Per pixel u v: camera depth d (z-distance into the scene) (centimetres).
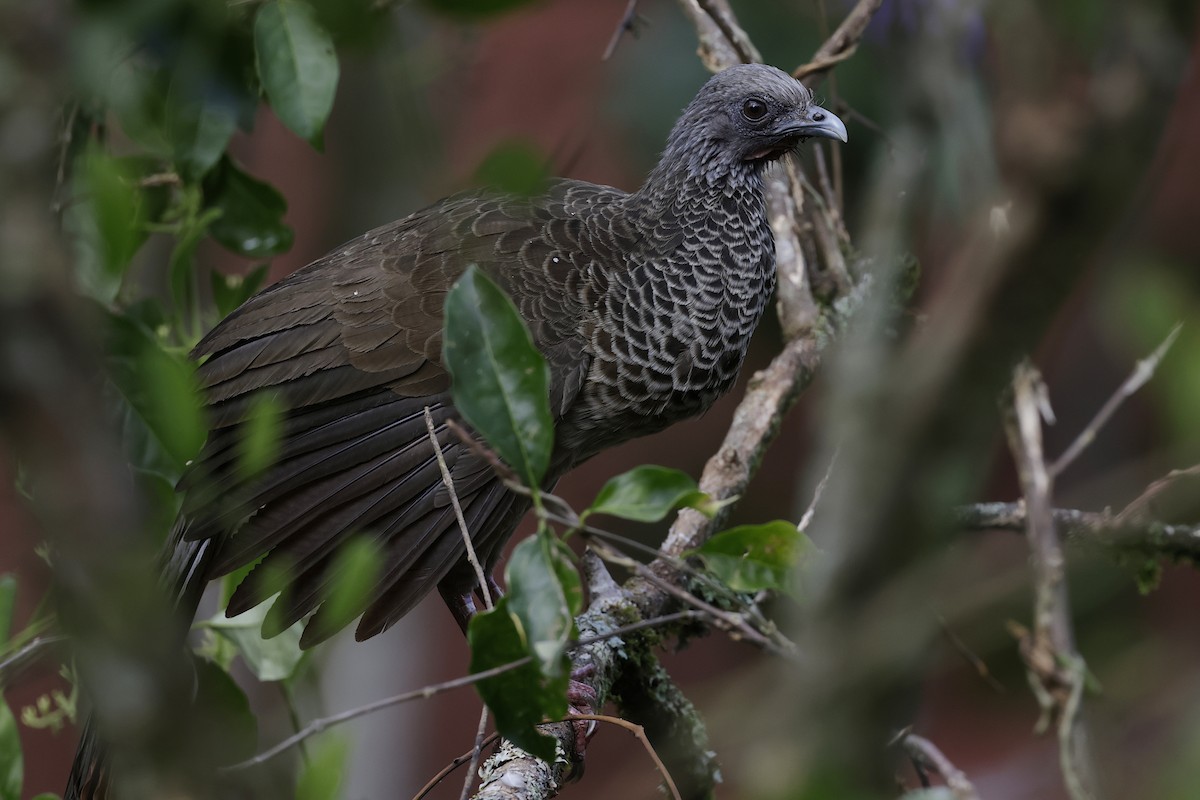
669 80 1395
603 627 848
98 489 273
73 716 822
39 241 270
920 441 310
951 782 658
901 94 621
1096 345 1281
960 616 452
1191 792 285
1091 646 494
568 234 921
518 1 396
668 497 534
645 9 1465
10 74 283
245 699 833
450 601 939
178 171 841
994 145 338
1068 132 282
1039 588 500
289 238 984
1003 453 1788
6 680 787
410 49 809
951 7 596
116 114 841
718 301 953
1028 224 288
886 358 326
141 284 1125
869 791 321
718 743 342
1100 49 283
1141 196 312
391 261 901
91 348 275
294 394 865
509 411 505
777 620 870
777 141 994
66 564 277
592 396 912
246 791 341
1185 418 341
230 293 1010
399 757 1777
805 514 636
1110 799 344
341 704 1731
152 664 285
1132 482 509
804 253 1073
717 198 979
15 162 276
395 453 862
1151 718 349
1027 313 295
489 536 870
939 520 314
